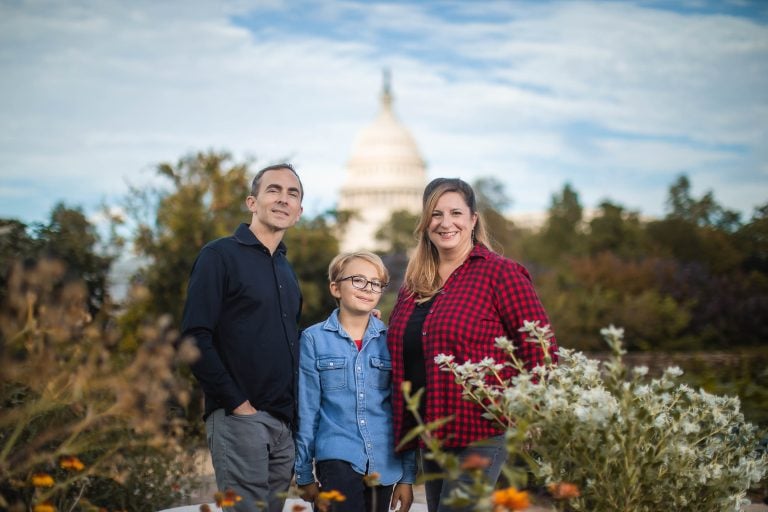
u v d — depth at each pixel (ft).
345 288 14.70
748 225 106.11
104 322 22.07
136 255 46.03
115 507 18.12
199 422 31.55
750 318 79.05
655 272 89.66
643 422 11.65
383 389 14.51
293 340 14.30
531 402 11.80
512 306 13.62
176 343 16.61
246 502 13.48
